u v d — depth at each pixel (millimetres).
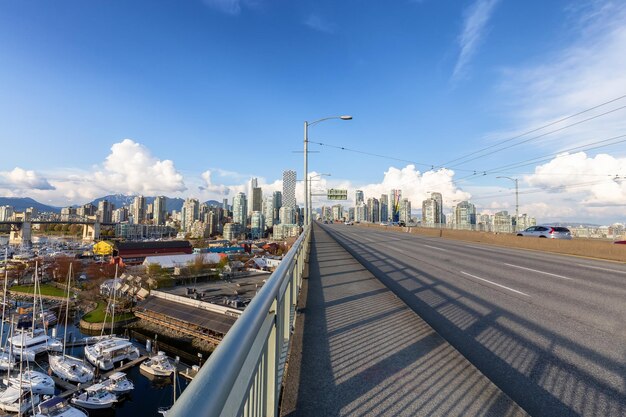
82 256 127062
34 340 45094
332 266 13312
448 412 3232
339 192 57250
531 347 5445
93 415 32094
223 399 1085
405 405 3336
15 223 186750
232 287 62000
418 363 4359
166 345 47000
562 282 11484
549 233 28328
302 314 6500
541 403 3738
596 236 35812
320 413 3148
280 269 3467
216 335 46438
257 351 2039
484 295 9227
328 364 4266
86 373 38094
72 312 64312
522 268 14750
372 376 3955
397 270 13516
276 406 2871
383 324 5934
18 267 92562
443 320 6863
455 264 15781
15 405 31312
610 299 9047
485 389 3707
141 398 35031
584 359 4988
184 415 848
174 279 67312
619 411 3588
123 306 61344
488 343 5602
